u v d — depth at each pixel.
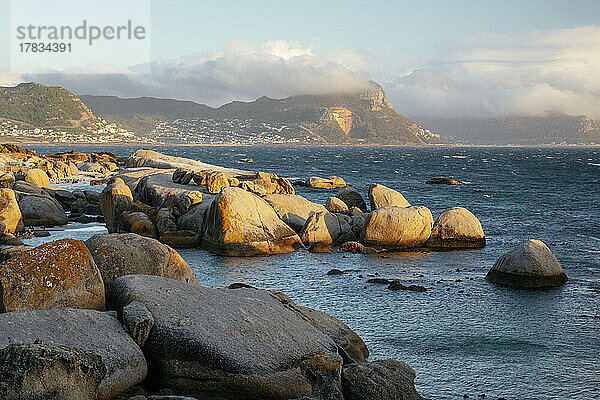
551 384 12.82
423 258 26.48
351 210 34.34
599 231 35.31
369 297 19.58
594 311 18.31
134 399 8.73
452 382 12.77
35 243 27.94
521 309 18.47
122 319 10.10
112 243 13.77
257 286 20.94
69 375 8.16
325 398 9.71
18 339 8.56
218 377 9.53
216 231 27.58
